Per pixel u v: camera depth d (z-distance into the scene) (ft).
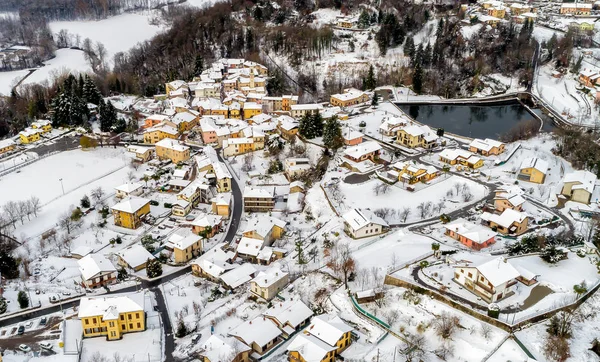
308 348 344.69
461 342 344.69
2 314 422.82
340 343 354.74
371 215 513.86
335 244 490.90
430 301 380.99
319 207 571.69
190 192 609.01
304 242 517.55
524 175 604.90
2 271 474.90
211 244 540.11
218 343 361.71
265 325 386.93
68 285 469.16
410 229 509.35
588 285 388.57
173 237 520.42
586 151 635.66
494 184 596.70
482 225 509.76
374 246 478.18
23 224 576.20
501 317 354.95
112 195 635.66
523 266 416.46
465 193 568.41
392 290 400.67
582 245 452.35
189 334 399.03
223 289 456.86
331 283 427.33
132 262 494.59
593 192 566.77
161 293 458.09
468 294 382.63
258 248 508.12
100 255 486.38
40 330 403.13
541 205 547.49
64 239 541.34
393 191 587.68
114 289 462.60
